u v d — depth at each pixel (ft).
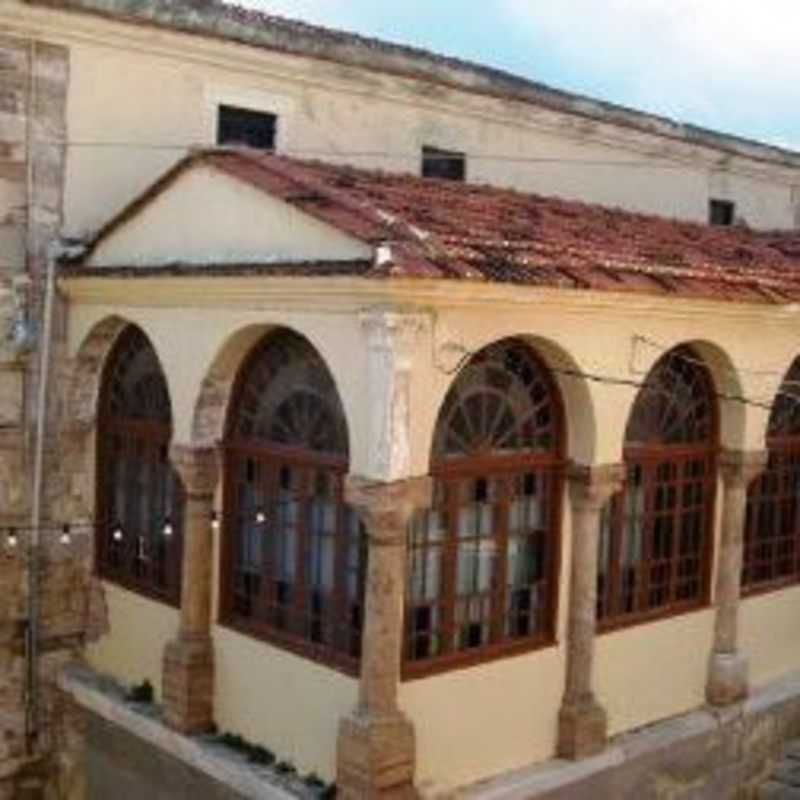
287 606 35.76
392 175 40.73
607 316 35.55
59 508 41.81
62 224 40.83
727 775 41.98
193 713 37.22
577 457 36.37
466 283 30.48
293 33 44.70
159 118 42.45
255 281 33.22
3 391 40.29
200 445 36.94
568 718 36.68
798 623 46.85
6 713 41.39
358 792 31.58
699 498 41.96
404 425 30.81
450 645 34.50
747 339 40.65
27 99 39.73
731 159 65.26
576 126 55.88
